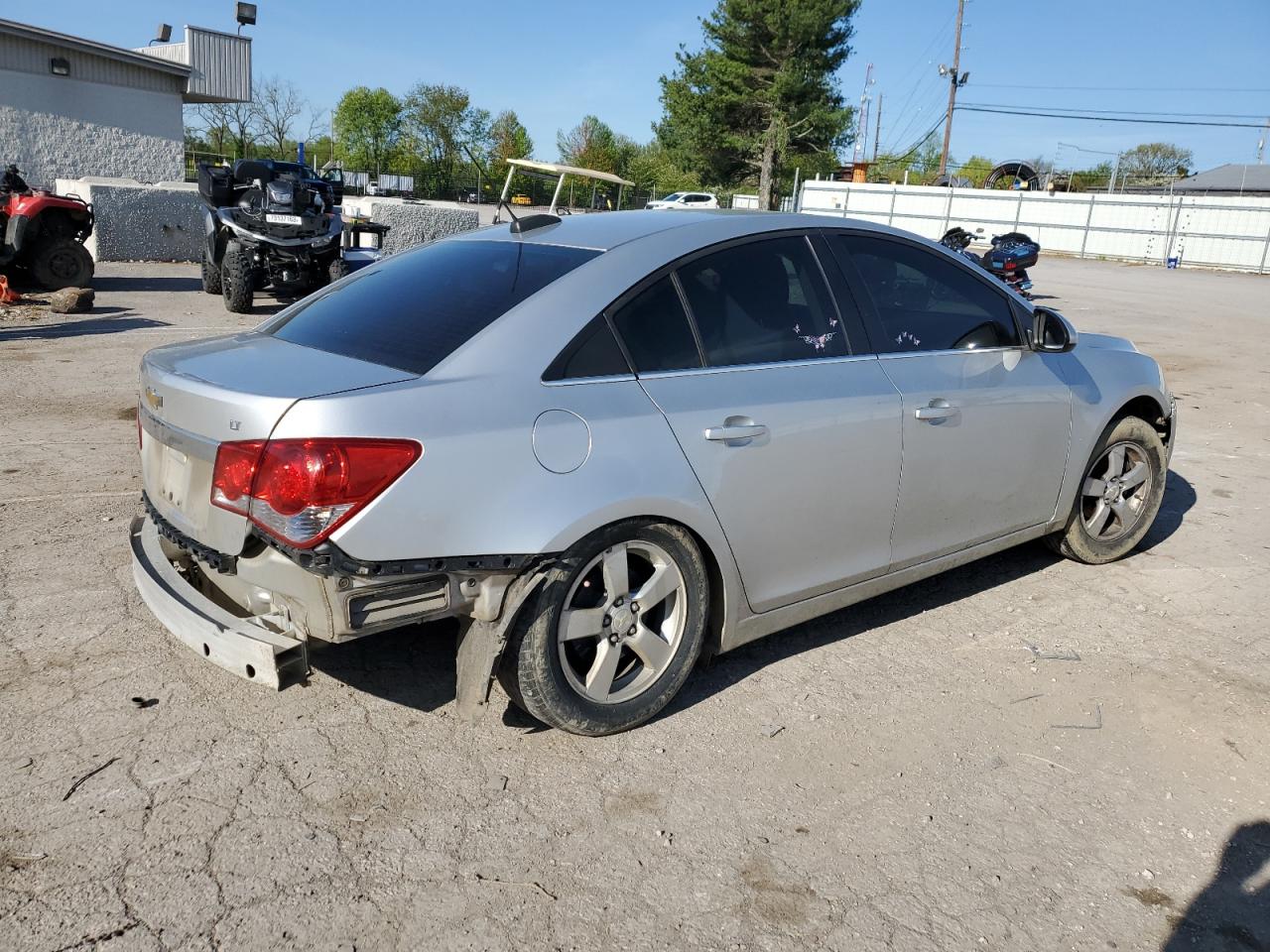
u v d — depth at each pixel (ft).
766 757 9.92
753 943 7.47
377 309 10.45
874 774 9.70
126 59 71.10
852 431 11.03
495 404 8.84
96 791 8.85
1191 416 27.96
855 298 11.74
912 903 7.95
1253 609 14.06
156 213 58.29
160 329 34.47
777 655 12.14
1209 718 11.02
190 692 10.59
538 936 7.45
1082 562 15.60
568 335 9.49
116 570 13.55
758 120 138.92
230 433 8.41
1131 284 84.84
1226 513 18.71
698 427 9.86
